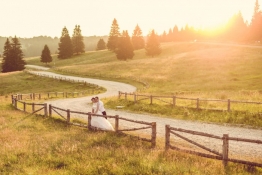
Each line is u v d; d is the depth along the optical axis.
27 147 10.59
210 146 12.07
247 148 11.77
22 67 96.31
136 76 59.19
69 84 57.81
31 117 18.69
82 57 121.69
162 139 12.78
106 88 49.03
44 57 118.50
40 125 15.65
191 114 19.88
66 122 16.41
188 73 55.34
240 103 22.20
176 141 12.77
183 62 67.69
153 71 63.00
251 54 64.31
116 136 12.26
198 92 35.28
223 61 61.09
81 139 11.89
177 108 21.61
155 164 8.14
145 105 24.05
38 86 58.91
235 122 17.09
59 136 12.59
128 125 16.97
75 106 27.86
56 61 125.06
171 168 7.83
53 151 10.15
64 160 8.99
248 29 104.62
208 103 23.30
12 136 12.59
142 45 124.31
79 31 130.62
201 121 18.09
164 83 49.84
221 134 14.47
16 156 9.53
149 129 15.78
